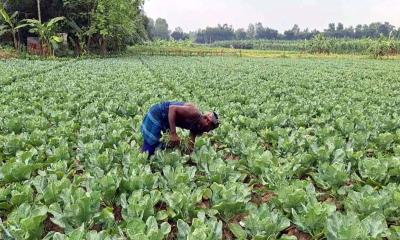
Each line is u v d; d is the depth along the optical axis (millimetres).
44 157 6395
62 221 4152
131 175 5141
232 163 6125
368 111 10336
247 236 4262
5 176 5328
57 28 43812
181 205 4496
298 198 4500
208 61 39875
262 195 5484
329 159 6293
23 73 18984
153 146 6355
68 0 43312
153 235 3678
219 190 4754
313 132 8773
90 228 4242
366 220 4047
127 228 3795
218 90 14547
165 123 6270
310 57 62188
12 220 4023
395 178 5719
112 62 32812
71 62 32125
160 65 29984
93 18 44781
